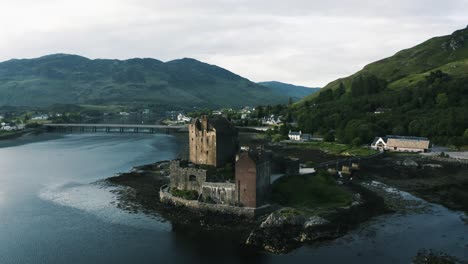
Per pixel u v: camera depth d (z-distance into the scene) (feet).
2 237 288.51
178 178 359.46
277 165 396.57
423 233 283.59
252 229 292.40
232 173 372.38
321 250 257.34
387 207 341.62
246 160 313.12
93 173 508.53
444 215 323.16
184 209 338.34
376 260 242.37
